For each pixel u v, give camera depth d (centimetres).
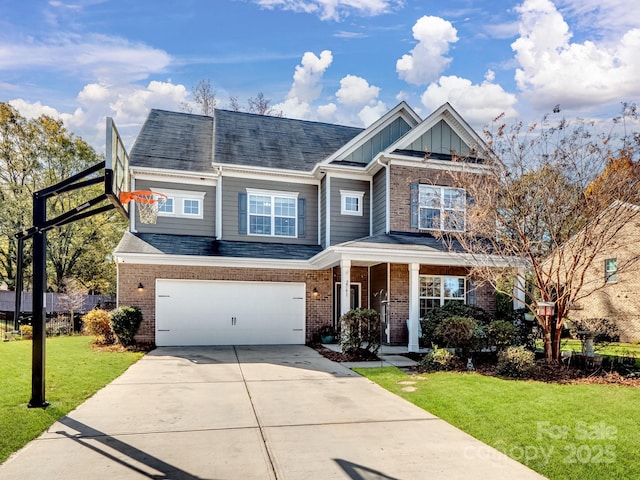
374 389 752
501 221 995
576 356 928
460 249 1247
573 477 392
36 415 570
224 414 592
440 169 1438
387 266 1389
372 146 1594
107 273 2919
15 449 455
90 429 523
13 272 2780
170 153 1620
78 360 1005
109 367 927
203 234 1536
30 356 1048
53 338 1541
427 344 1281
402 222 1402
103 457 436
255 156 1625
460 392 704
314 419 571
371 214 1548
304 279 1469
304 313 1458
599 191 901
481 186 1094
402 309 1379
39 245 639
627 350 1219
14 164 2659
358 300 1538
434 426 542
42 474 395
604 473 399
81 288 2695
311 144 1822
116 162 675
